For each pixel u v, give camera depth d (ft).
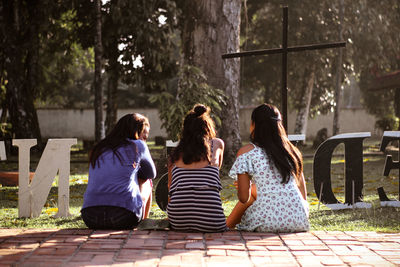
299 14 58.65
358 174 17.49
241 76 71.15
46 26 54.90
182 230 12.51
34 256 10.25
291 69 65.57
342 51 60.34
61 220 16.10
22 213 16.61
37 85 58.44
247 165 12.62
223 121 33.12
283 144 12.62
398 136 17.12
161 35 49.93
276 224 12.50
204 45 33.63
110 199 12.48
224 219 12.55
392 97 83.97
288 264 9.82
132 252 10.55
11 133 56.34
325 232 12.69
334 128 56.80
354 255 10.55
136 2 46.88
